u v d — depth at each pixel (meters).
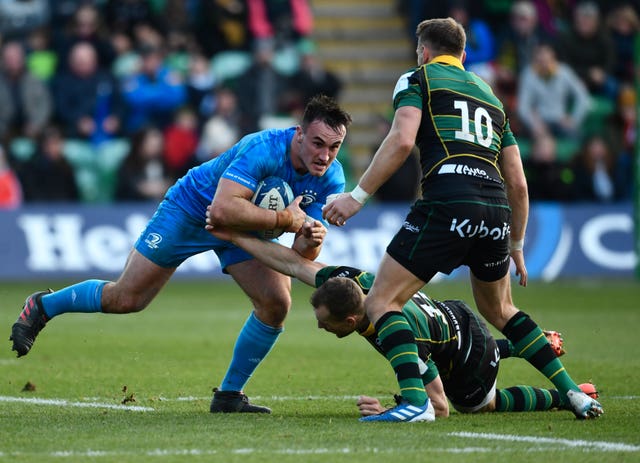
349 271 23.22
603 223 71.25
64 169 70.06
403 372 21.86
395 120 21.97
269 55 74.94
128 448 18.92
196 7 78.94
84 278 67.06
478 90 22.59
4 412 24.02
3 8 77.12
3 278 66.50
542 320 47.97
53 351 37.47
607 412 23.86
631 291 62.66
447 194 21.64
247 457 18.02
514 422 22.16
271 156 23.53
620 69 82.06
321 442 19.47
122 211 68.19
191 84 73.50
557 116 76.12
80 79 73.00
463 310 23.73
